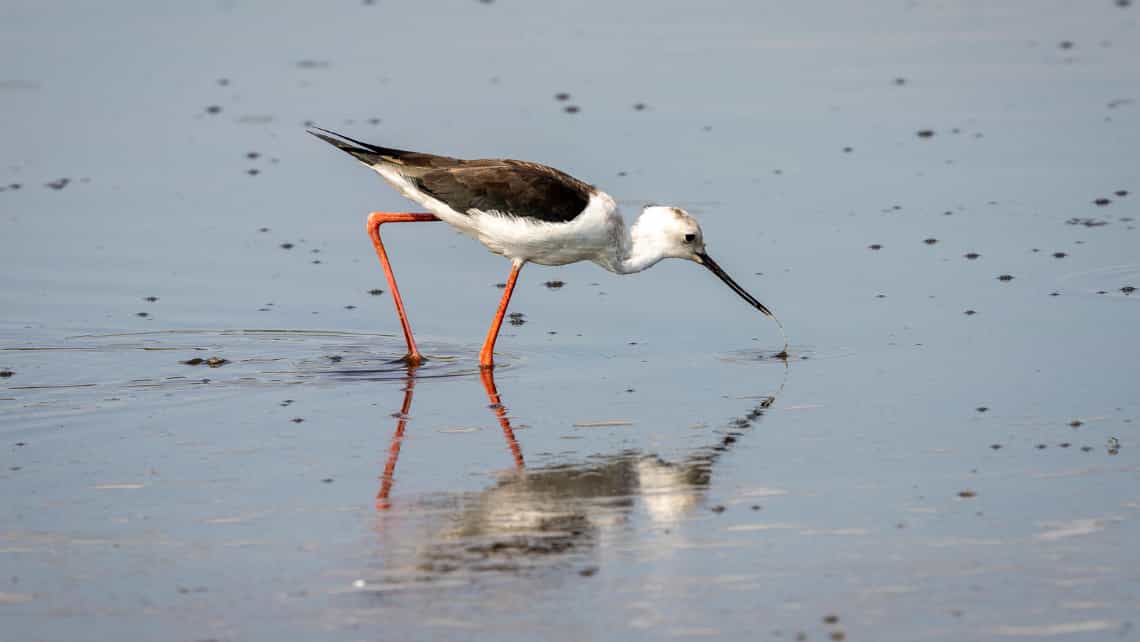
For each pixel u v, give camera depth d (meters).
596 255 12.61
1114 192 15.88
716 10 24.30
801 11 24.19
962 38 22.36
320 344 12.59
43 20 23.70
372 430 10.53
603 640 7.37
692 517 8.87
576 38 22.53
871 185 16.39
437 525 8.81
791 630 7.45
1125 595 7.78
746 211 15.70
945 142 17.75
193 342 12.60
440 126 18.23
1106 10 23.83
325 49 22.08
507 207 12.05
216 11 24.39
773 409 10.80
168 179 17.02
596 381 11.58
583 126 18.33
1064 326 12.39
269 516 8.99
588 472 9.62
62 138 18.31
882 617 7.57
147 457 10.02
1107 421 10.29
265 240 15.35
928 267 14.03
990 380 11.23
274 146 18.09
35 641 7.48
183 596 7.94
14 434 10.46
